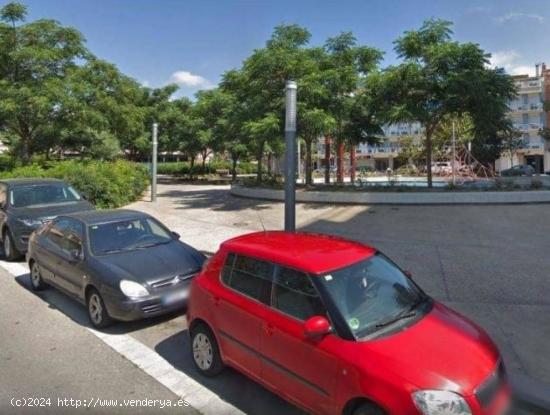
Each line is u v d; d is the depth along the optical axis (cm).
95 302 603
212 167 4478
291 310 384
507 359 459
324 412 346
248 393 433
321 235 498
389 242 1002
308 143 1875
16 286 807
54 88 1864
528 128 6438
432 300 423
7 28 1938
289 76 1565
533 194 1482
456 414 295
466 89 1464
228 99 2383
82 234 664
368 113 1772
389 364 315
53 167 1777
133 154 3806
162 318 634
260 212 1484
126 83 2467
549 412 385
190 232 1184
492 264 809
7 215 1014
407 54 1560
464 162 3378
